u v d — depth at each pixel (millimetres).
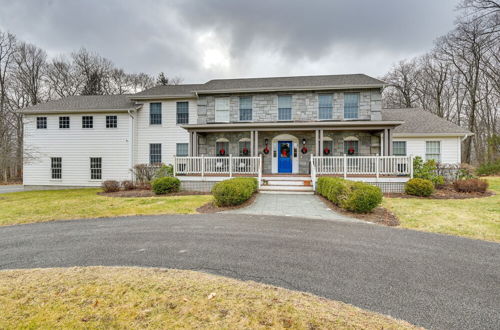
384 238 4852
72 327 2146
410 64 30688
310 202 8742
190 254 4047
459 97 26547
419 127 15180
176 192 11016
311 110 13555
